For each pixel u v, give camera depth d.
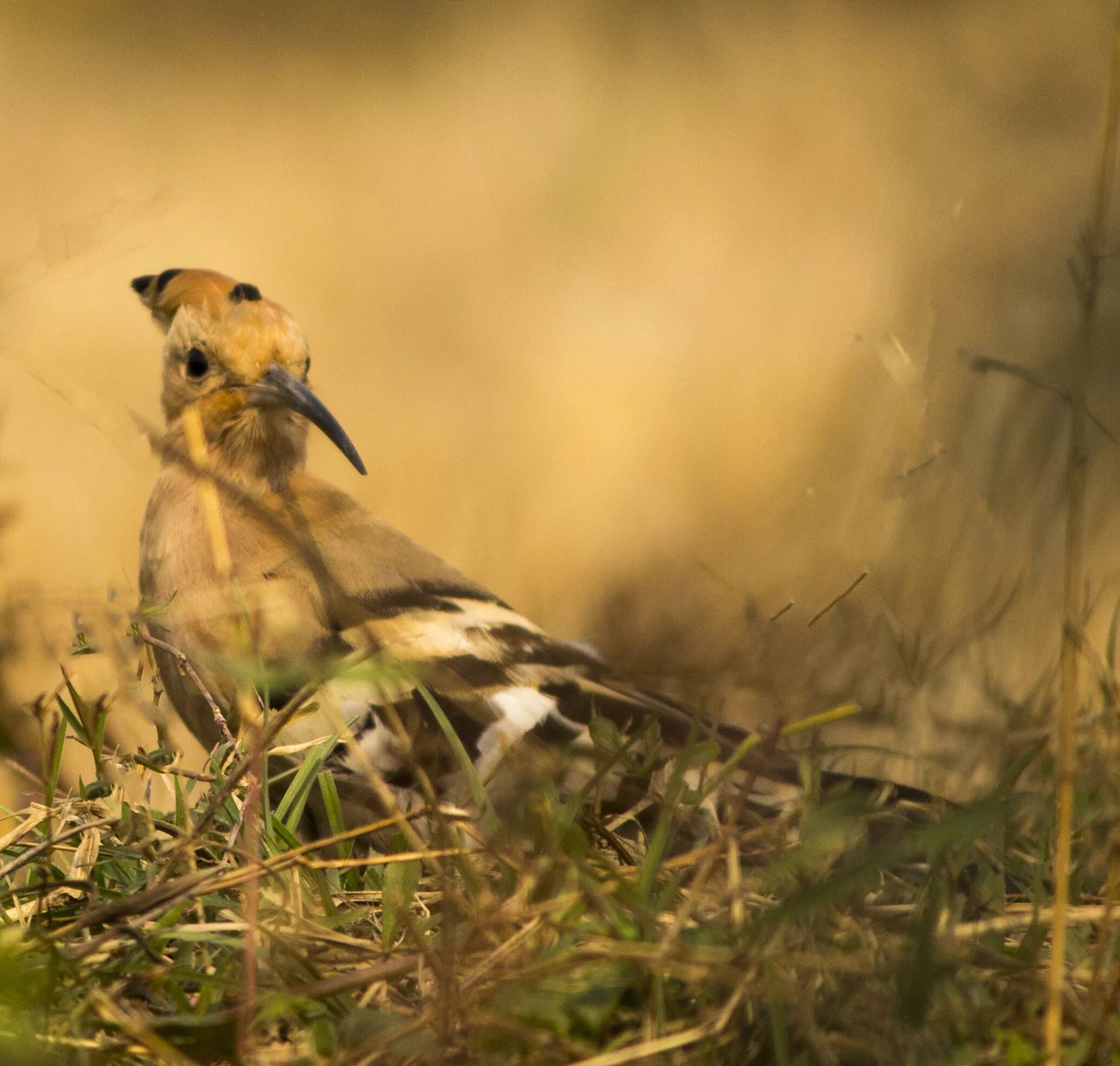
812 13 32.53
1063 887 5.63
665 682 9.15
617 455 17.42
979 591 9.63
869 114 27.44
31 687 9.01
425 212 26.02
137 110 30.72
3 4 35.16
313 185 27.03
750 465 16.44
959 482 9.71
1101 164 6.42
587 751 7.20
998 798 6.28
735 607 10.86
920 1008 5.49
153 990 6.08
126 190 26.22
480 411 19.33
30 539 14.26
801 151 26.28
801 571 10.83
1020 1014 5.81
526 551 15.16
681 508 15.91
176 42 34.31
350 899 7.02
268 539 9.60
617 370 19.81
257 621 9.20
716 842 6.30
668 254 23.61
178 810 6.87
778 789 7.84
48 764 7.49
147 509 10.27
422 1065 5.59
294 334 10.46
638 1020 5.83
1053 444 10.06
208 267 23.42
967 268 18.69
